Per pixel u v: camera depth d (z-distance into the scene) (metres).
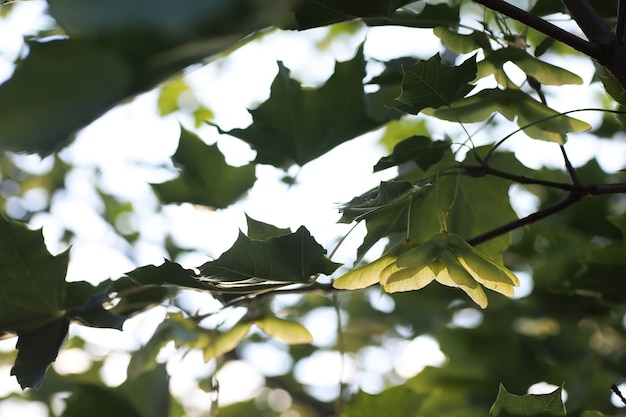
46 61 0.92
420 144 1.61
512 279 1.52
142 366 1.70
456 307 2.04
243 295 1.64
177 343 1.68
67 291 1.62
